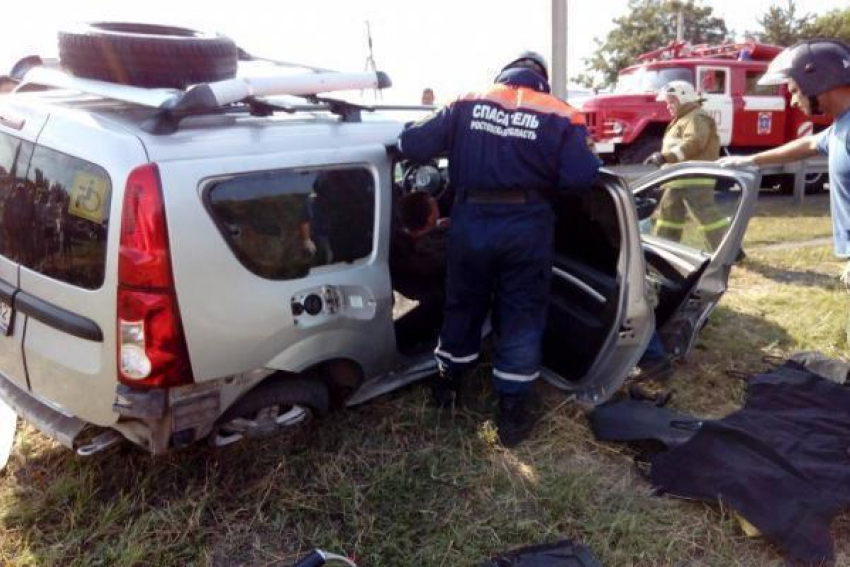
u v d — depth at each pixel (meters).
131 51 2.43
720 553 2.54
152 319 2.28
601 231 3.27
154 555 2.43
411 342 3.55
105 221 2.28
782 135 11.85
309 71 2.74
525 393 3.10
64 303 2.44
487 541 2.55
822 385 3.37
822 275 6.04
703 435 2.86
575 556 2.43
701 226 3.90
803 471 2.71
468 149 2.89
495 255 2.94
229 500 2.73
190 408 2.45
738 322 4.75
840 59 3.02
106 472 2.85
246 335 2.50
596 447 3.16
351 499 2.72
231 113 2.67
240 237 2.46
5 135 2.69
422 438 3.16
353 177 2.80
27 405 2.69
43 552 2.43
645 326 3.09
